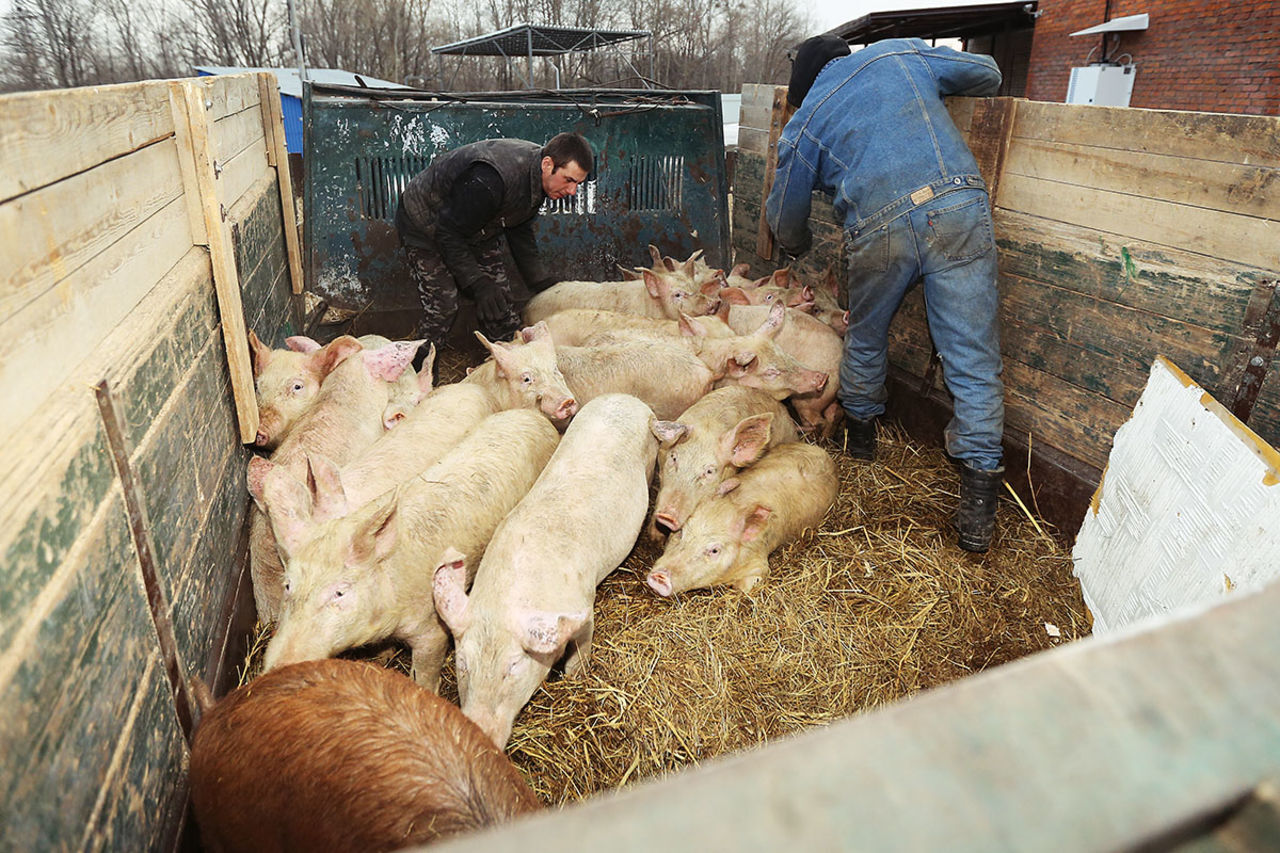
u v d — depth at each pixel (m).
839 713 3.26
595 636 3.55
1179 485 3.03
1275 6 13.99
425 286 5.45
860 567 4.02
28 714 1.50
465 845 0.29
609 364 4.91
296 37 26.16
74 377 1.94
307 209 5.80
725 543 3.82
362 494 3.51
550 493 3.56
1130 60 16.67
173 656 2.28
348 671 2.20
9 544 1.47
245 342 3.45
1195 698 0.35
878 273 4.12
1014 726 0.34
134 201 2.46
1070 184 3.84
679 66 39.19
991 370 3.95
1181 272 3.36
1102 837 0.30
